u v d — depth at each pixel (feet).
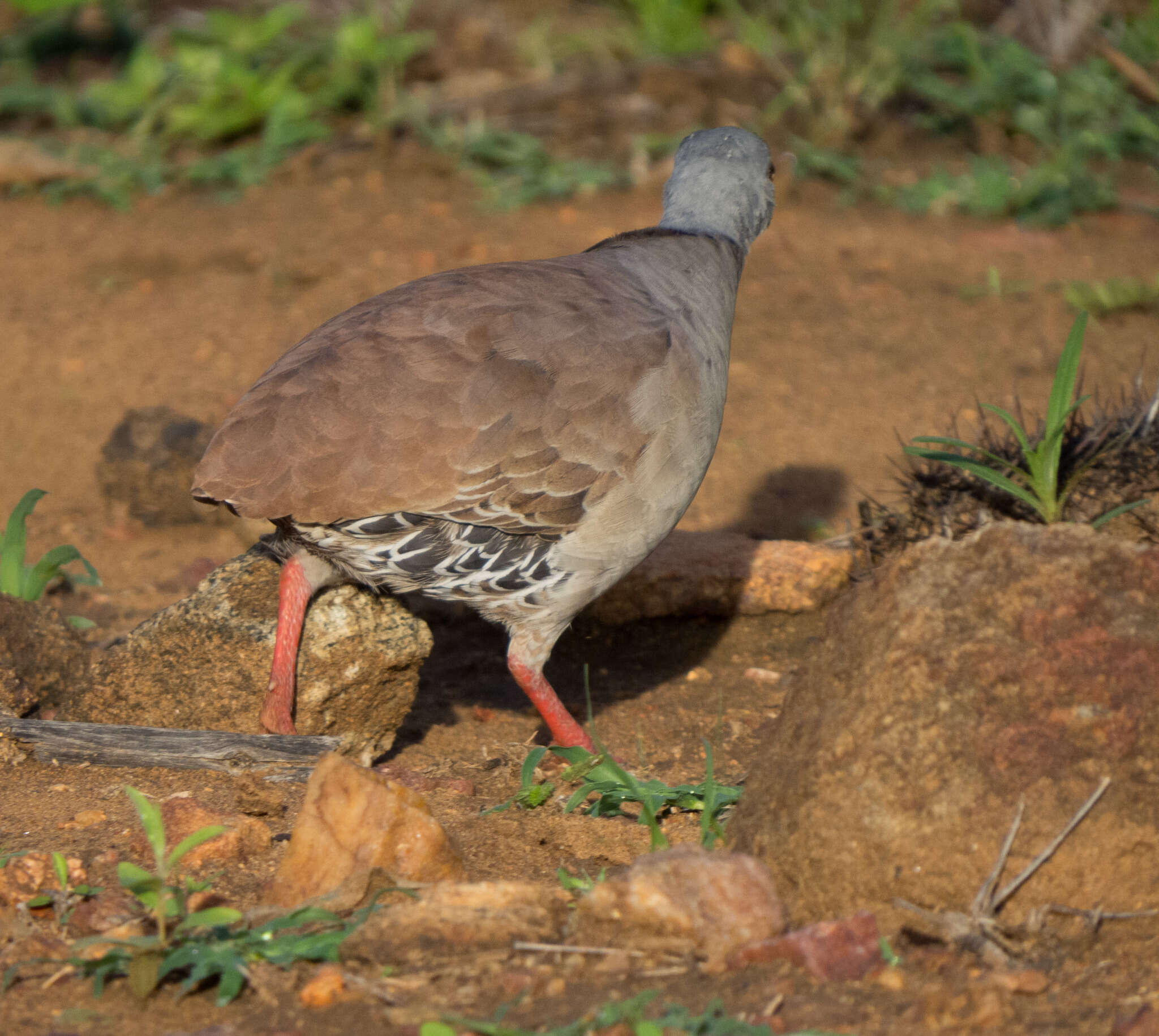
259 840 24.38
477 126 74.49
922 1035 17.85
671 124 75.72
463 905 20.52
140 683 30.55
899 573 22.20
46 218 69.36
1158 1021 17.48
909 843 20.45
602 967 19.53
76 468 48.06
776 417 49.03
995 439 36.37
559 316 28.09
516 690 36.68
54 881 22.85
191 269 62.69
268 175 73.56
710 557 38.99
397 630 30.01
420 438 26.35
